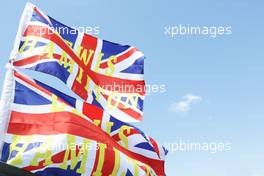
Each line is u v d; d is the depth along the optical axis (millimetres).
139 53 18484
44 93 13773
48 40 15008
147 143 16734
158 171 16844
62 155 13078
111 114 17281
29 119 13211
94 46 17469
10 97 13227
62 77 15375
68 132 13398
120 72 17922
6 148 12672
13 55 13945
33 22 14867
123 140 16266
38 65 14492
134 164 14875
